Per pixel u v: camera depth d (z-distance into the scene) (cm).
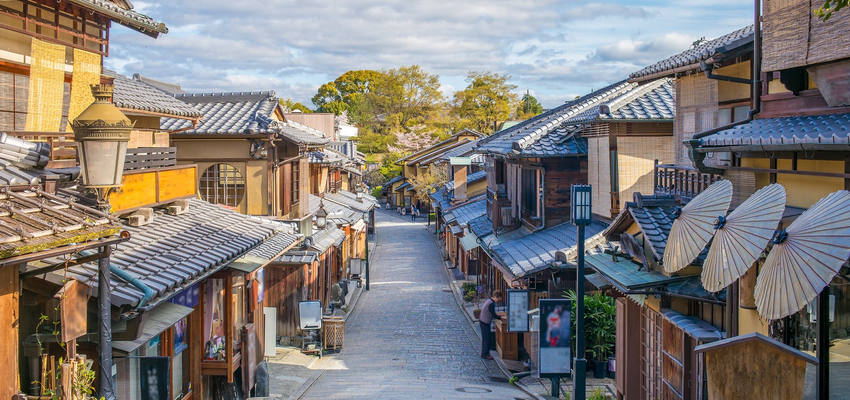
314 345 2066
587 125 1919
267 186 2108
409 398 1459
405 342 2231
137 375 873
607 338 1633
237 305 1548
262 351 1702
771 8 923
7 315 628
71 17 1212
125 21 1237
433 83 9969
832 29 815
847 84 807
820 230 591
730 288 929
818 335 742
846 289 719
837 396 728
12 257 555
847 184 740
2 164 731
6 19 1062
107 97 713
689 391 1039
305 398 1504
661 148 1716
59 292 697
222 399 1413
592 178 1891
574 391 1220
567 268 1647
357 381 1680
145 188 1252
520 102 9594
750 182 948
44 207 648
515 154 1969
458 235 3219
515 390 1595
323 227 2631
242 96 2339
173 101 1753
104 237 677
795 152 838
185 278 1001
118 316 808
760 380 592
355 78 11056
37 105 1130
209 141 2111
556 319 1356
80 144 696
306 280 2216
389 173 8494
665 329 1152
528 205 2302
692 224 805
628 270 1146
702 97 1323
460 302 2930
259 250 1520
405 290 3291
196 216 1457
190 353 1314
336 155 3712
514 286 1936
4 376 622
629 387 1322
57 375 696
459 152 5138
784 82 902
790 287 596
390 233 5719
